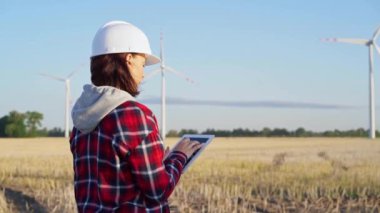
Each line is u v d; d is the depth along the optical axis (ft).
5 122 408.46
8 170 103.14
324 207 55.52
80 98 11.03
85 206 10.69
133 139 10.28
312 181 77.30
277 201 59.67
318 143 264.52
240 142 293.84
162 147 10.63
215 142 297.94
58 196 59.41
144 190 10.35
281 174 92.17
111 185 10.38
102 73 11.10
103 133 10.44
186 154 11.57
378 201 59.52
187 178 86.89
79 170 10.91
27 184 78.28
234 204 54.80
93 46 11.36
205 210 51.72
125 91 11.10
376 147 213.66
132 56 11.27
